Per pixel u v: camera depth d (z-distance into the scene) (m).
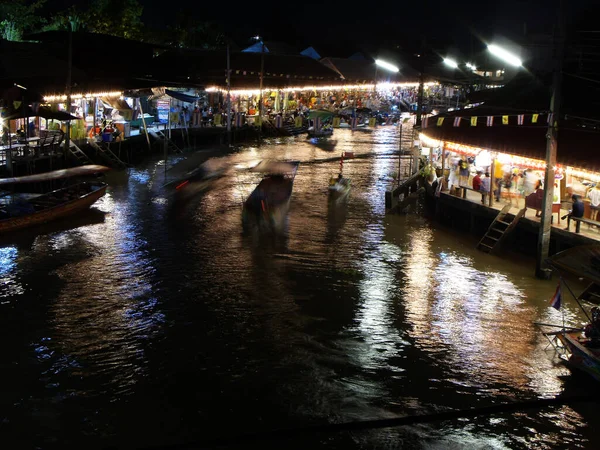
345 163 43.66
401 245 23.34
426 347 15.01
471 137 23.97
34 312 16.61
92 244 22.66
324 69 66.75
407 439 11.44
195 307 17.12
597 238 18.52
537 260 19.58
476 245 23.12
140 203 29.45
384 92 78.69
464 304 17.59
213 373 13.61
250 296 17.97
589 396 12.97
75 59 45.06
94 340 15.08
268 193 27.00
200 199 30.81
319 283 19.16
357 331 15.80
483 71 57.69
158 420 11.88
